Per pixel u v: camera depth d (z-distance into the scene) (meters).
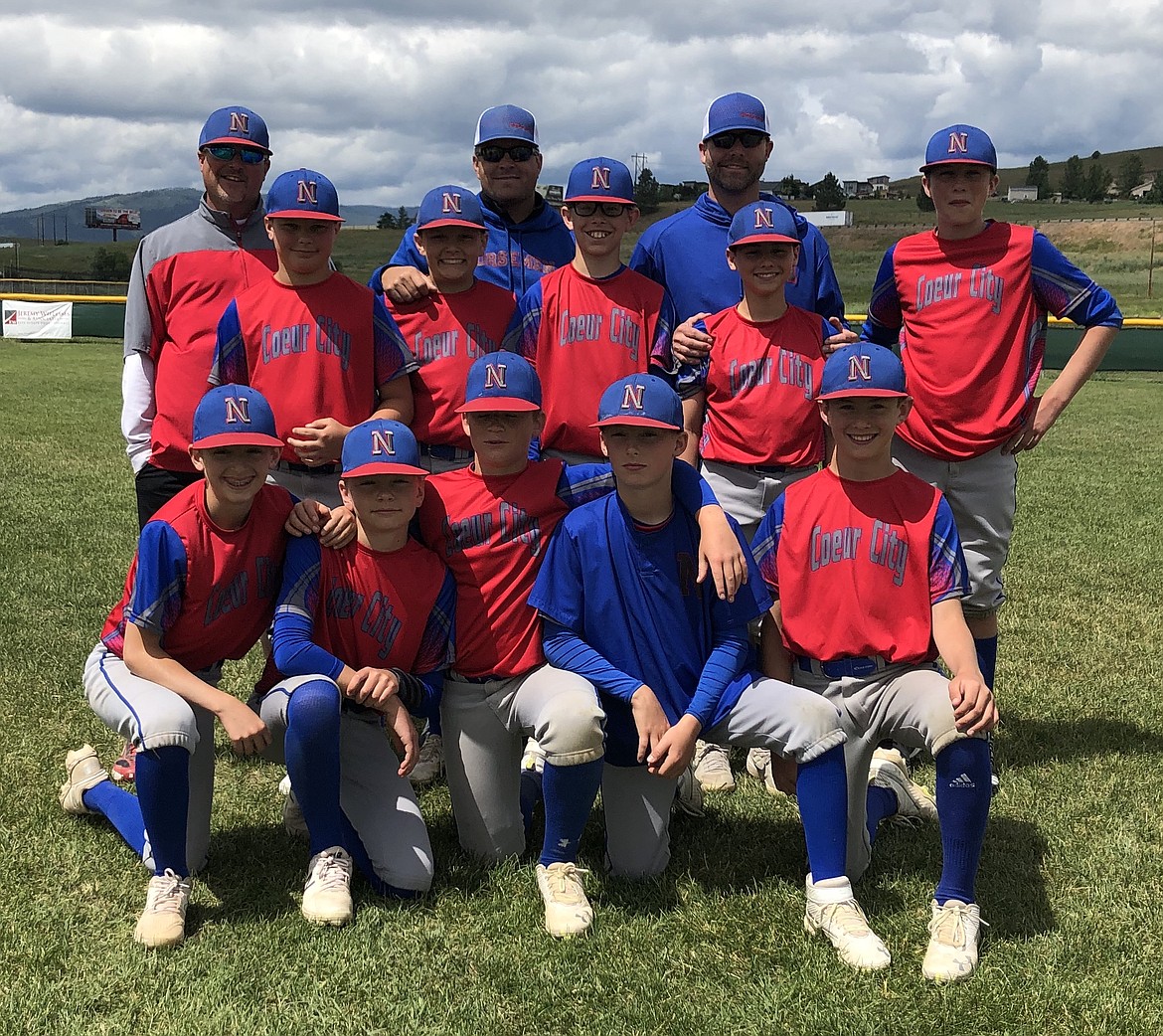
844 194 113.69
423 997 2.62
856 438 3.11
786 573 3.19
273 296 3.59
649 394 3.03
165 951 2.80
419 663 3.26
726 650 3.16
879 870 3.29
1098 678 4.95
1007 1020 2.56
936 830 3.58
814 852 2.94
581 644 3.19
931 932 2.86
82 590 5.83
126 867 3.23
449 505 3.29
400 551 3.23
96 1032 2.48
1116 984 2.69
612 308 3.93
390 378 3.71
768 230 3.78
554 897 3.01
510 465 3.32
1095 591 6.32
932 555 3.09
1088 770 3.97
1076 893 3.12
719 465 4.09
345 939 2.86
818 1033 2.51
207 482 3.11
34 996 2.60
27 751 3.98
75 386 16.27
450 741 3.32
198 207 4.00
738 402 3.98
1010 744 4.24
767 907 3.06
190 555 3.07
